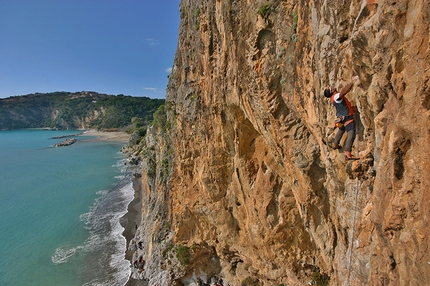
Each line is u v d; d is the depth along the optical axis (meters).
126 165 67.56
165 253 22.38
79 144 109.00
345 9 6.48
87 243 30.67
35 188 49.59
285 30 9.49
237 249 18.16
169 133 23.81
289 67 9.56
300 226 13.78
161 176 24.61
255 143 14.78
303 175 10.77
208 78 16.17
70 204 41.97
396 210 5.16
